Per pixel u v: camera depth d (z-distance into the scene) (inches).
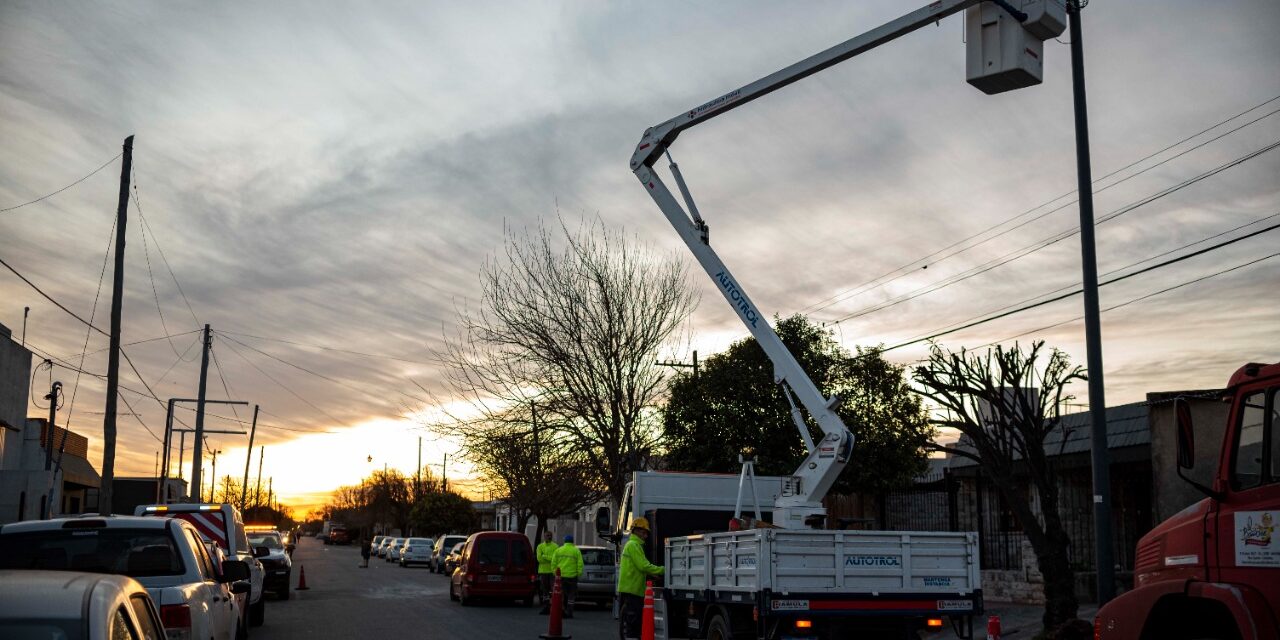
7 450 1561.3
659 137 690.8
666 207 683.4
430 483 3949.3
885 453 1037.2
